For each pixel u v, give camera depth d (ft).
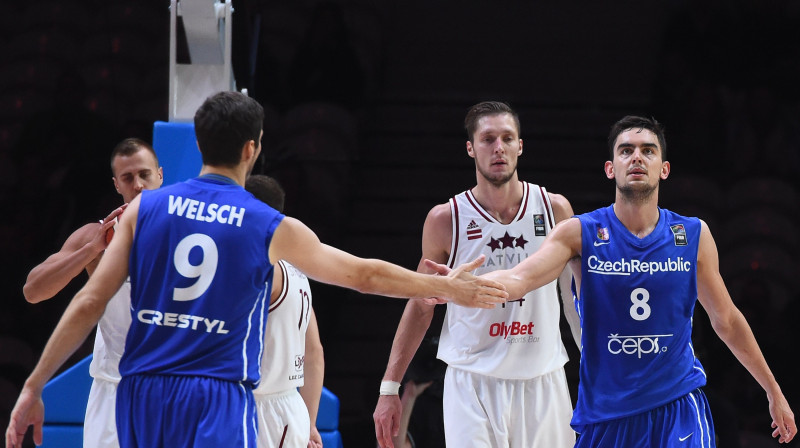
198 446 26.71
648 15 87.30
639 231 36.88
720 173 80.33
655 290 36.01
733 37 83.20
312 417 42.75
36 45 80.84
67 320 27.84
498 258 42.22
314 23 82.89
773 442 68.28
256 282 28.43
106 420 39.11
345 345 73.97
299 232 29.17
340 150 80.74
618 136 37.27
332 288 75.00
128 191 42.55
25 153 77.20
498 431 40.93
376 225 78.89
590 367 36.60
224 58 52.49
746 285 75.25
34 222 75.41
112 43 81.20
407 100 83.71
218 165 29.50
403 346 43.93
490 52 86.02
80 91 80.28
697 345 69.46
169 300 27.86
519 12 87.35
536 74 85.20
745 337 37.88
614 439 36.24
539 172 79.87
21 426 27.61
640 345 36.06
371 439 70.18
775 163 80.12
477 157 41.98
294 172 80.02
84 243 42.73
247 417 27.91
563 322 74.90
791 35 82.53
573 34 86.74
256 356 28.81
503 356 41.29
